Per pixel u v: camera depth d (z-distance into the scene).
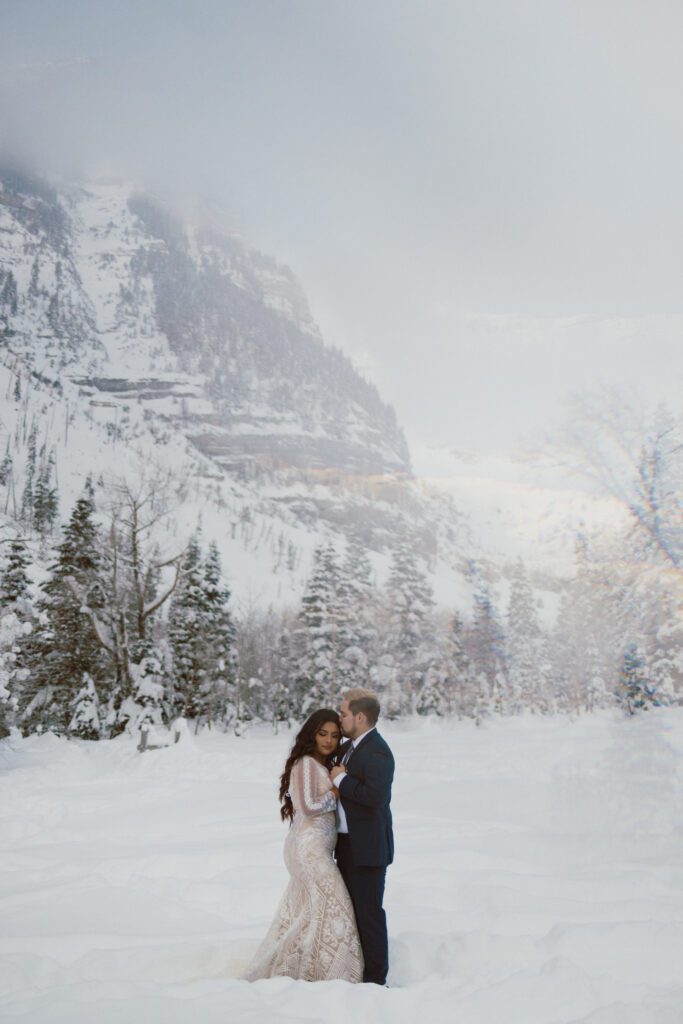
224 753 18.44
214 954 4.86
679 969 4.49
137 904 6.31
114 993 3.81
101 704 35.81
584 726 20.25
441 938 5.10
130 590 35.56
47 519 116.38
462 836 8.98
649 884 6.54
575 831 8.72
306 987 3.96
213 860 7.70
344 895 4.62
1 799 12.80
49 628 36.94
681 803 8.13
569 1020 3.65
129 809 11.86
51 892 6.66
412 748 24.81
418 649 49.91
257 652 58.62
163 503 34.84
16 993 3.86
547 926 5.50
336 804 4.89
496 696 38.34
